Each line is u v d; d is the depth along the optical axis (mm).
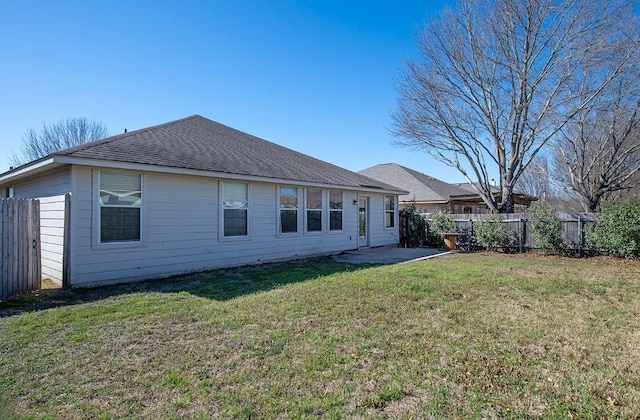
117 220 7266
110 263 7125
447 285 6859
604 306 5410
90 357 3537
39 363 3404
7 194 10656
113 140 8156
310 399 2744
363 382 3016
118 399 2766
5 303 5652
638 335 4152
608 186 19516
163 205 7988
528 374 3166
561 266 9633
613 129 17875
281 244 10805
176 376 3115
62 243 6859
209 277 7855
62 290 6504
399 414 2564
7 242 6066
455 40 16797
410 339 3994
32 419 2504
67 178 6887
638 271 8789
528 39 15508
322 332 4203
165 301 5691
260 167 10398
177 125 11719
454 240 14391
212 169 8609
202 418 2504
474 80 17031
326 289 6473
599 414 2568
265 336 4074
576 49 14812
